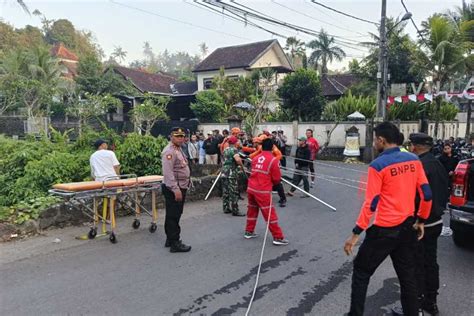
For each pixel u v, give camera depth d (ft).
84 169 27.22
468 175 18.48
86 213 20.20
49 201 22.02
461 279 15.24
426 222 12.25
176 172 18.15
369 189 10.64
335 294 13.84
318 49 146.82
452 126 90.53
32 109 83.61
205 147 50.06
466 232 18.72
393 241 10.70
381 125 11.28
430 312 12.41
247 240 20.22
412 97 58.08
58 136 34.94
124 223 23.17
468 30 73.82
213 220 24.49
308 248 18.97
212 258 17.34
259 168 19.57
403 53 81.00
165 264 16.49
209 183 31.65
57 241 19.33
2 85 83.35
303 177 33.37
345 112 72.64
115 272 15.52
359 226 10.59
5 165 29.12
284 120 77.10
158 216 25.13
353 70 103.71
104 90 96.02
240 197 32.17
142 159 30.35
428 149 13.10
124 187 19.74
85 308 12.56
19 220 20.44
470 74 74.69
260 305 12.94
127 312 12.34
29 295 13.42
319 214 26.43
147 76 113.09
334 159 68.13
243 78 83.76
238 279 15.03
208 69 101.65
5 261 16.55
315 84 74.64
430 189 11.32
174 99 86.63
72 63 171.22
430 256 12.35
